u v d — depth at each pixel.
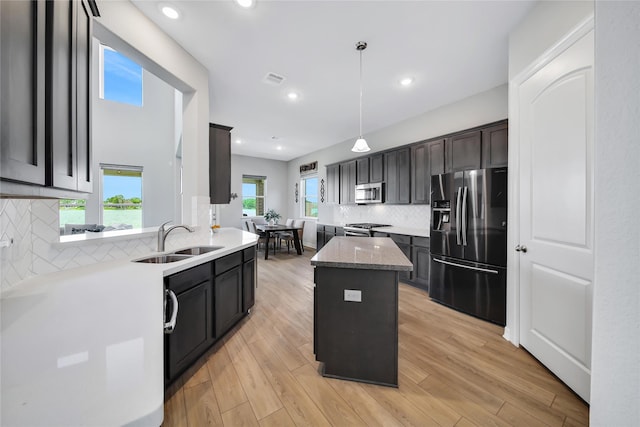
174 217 6.12
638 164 0.52
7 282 1.23
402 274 3.93
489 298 2.63
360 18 2.08
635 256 0.52
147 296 1.11
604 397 0.58
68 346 0.68
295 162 7.90
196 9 1.99
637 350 0.52
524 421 1.41
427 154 3.78
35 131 0.85
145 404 0.48
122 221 5.71
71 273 1.49
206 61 2.69
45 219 1.53
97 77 5.38
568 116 1.65
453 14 2.03
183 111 2.68
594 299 0.60
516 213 2.14
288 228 6.05
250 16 2.06
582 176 1.56
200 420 1.42
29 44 0.82
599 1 0.59
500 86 3.20
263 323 2.62
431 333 2.39
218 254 2.10
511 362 1.94
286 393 1.63
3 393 0.49
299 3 1.92
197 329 1.89
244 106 3.88
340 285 1.76
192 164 2.67
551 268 1.80
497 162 2.93
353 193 5.28
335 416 1.45
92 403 0.48
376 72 2.90
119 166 5.59
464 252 2.83
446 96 3.52
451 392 1.63
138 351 0.67
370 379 1.72
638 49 0.52
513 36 2.17
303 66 2.78
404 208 4.58
